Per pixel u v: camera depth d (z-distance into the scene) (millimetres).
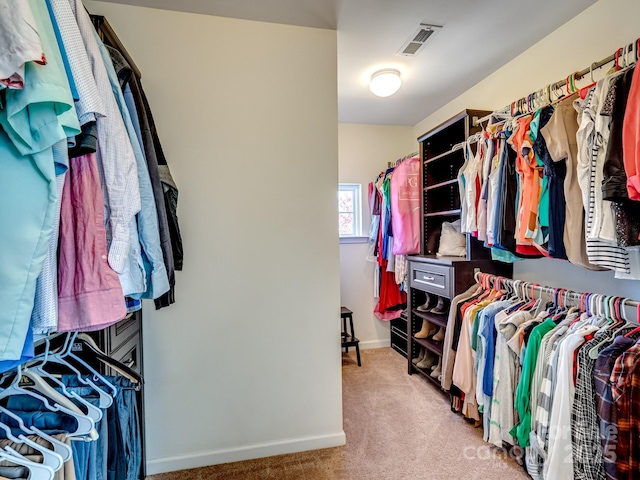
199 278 1646
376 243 3102
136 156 976
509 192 1646
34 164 576
